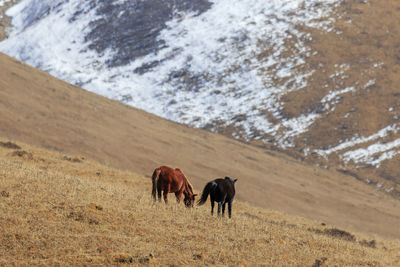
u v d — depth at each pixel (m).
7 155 27.27
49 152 32.09
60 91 66.50
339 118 95.88
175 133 69.38
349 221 49.72
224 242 11.98
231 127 95.69
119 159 51.47
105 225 11.74
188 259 10.20
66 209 12.39
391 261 15.07
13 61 71.06
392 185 72.06
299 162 77.00
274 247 12.43
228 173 56.81
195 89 117.44
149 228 12.13
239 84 117.31
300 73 118.25
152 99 113.25
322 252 13.33
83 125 57.47
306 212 49.81
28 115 54.75
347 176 74.25
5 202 12.24
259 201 49.72
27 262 8.95
